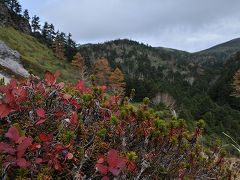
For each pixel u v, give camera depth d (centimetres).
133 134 320
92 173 267
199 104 6378
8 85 311
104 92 387
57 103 330
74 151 272
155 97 7381
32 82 346
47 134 272
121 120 327
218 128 3734
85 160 253
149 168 302
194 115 6131
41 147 254
